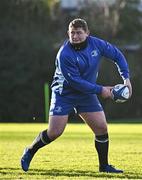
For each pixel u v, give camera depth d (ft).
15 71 365.81
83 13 453.17
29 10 387.75
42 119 368.27
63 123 77.10
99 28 440.04
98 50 76.84
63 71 75.46
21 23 380.99
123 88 75.46
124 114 402.72
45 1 401.70
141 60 422.82
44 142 78.23
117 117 397.60
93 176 75.20
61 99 76.84
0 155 105.50
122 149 120.47
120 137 168.35
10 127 239.71
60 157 101.30
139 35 486.79
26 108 366.43
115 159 98.53
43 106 368.27
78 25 74.64
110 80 383.45
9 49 366.43
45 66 369.71
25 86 367.25
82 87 75.05
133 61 417.69
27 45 369.09
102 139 79.30
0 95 363.97
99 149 79.66
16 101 365.20
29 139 158.61
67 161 94.53
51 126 77.05
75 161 94.63
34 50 369.09
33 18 390.63
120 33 478.18
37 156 102.94
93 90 75.20
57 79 76.95
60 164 90.07
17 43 368.27
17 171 80.53
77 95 76.74
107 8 470.39
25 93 366.02
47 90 302.66
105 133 79.25
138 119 393.09
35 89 367.45
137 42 476.95
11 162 92.73
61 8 448.24
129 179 72.18
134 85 407.85
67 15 431.43
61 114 76.74
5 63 365.20
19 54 367.25
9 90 364.99
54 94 77.36
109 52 77.56
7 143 141.49
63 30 415.85
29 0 389.39
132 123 309.42
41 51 369.91
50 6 417.49
